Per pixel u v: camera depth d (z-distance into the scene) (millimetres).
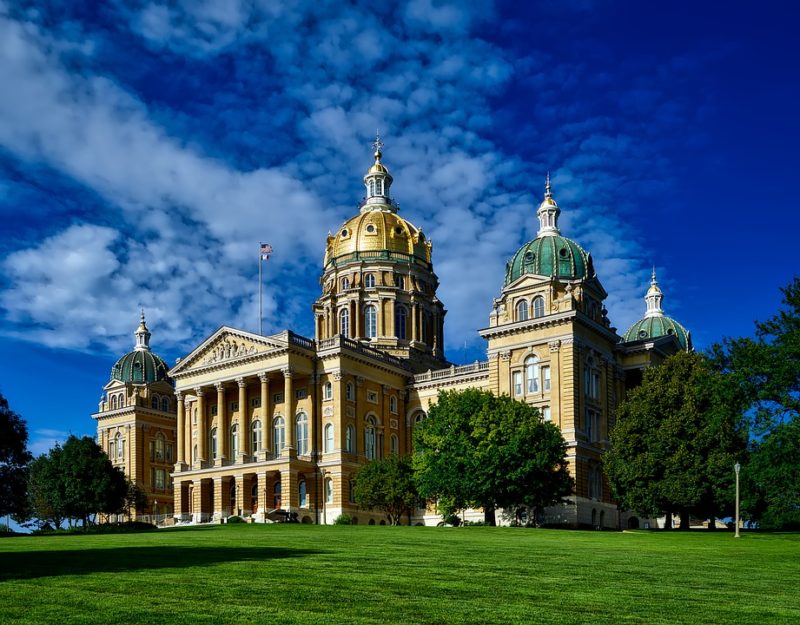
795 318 64375
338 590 25875
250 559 35812
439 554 40219
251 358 108875
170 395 148625
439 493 83438
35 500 109125
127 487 109812
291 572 30516
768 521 64375
